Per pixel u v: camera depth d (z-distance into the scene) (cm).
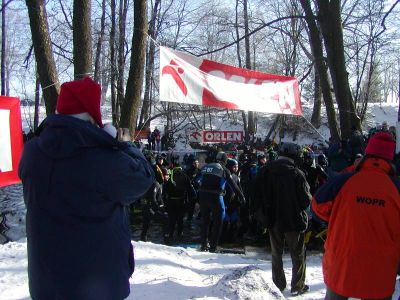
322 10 918
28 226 231
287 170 533
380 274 333
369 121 3831
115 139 232
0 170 589
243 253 895
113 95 2131
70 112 233
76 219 223
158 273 560
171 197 992
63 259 222
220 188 866
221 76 755
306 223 534
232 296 440
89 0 771
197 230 1141
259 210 546
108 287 230
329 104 1023
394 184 346
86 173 222
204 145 2266
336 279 344
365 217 336
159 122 3606
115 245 233
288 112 847
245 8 2919
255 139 2945
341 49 918
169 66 700
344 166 802
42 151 224
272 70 3275
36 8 759
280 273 550
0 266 533
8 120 600
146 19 806
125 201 236
